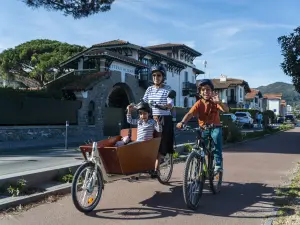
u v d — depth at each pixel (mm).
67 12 16641
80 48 39281
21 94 18734
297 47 11961
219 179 6672
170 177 7562
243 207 5754
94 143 5473
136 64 29891
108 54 26734
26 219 5008
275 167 9820
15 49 39469
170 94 6410
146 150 6062
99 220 5004
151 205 5781
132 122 6742
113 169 5684
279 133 29047
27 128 18891
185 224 4898
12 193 5922
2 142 17141
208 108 6367
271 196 6473
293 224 4789
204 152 6043
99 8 16781
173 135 6820
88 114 23516
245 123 38625
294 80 12812
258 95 86750
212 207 5742
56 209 5496
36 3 15805
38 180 6762
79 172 5164
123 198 6184
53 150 14391
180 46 47625
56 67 34156
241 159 11414
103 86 24969
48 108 20391
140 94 30688
